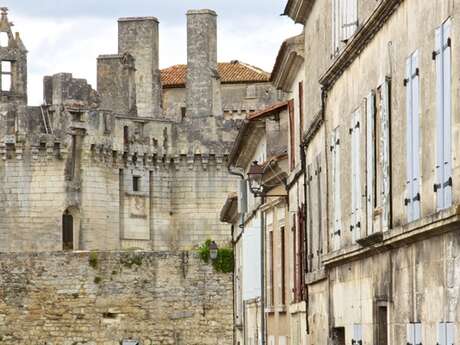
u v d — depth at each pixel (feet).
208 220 464.65
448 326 84.33
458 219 80.59
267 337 210.38
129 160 455.22
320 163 144.87
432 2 88.12
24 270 363.97
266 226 209.97
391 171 101.91
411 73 94.32
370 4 109.40
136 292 360.89
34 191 441.68
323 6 142.61
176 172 466.70
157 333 359.87
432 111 88.07
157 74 485.56
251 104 518.78
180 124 467.11
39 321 363.76
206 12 472.85
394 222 100.78
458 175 81.51
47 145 440.04
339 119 127.44
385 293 104.83
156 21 483.51
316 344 150.61
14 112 441.68
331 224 133.80
